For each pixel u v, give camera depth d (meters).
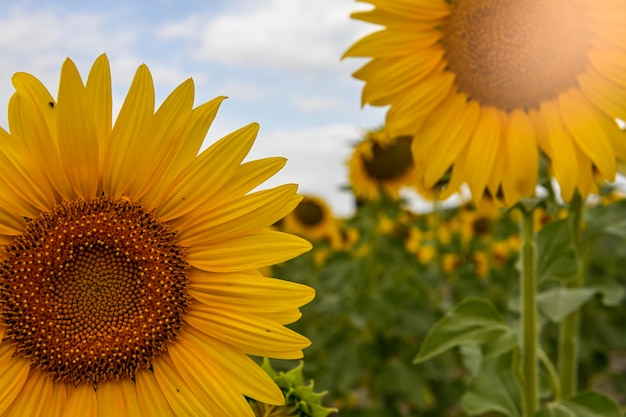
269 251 0.48
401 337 1.38
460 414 1.33
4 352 0.47
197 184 0.48
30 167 0.47
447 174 0.67
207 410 0.47
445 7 0.65
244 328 0.47
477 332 0.65
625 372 1.46
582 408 0.64
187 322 0.49
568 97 0.64
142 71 0.47
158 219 0.49
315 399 0.50
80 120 0.46
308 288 0.47
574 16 0.64
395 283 1.51
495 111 0.65
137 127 0.47
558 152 0.62
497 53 0.64
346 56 0.65
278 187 0.48
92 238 0.48
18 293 0.47
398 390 1.24
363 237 1.42
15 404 0.47
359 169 1.32
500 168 0.65
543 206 0.64
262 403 0.50
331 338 1.28
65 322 0.48
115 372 0.48
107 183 0.48
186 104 0.47
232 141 0.48
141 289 0.48
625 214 0.76
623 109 0.61
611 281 0.78
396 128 0.66
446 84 0.65
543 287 0.94
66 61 0.45
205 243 0.49
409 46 0.65
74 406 0.47
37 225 0.48
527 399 0.67
